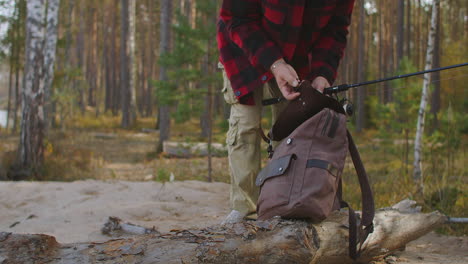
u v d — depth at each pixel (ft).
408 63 26.14
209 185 18.17
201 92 26.30
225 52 9.04
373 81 7.52
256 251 6.31
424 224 8.39
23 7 55.88
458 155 20.75
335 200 7.80
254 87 8.58
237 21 8.45
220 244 6.25
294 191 6.98
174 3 77.46
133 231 10.49
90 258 5.90
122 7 88.69
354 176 20.61
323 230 7.09
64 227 11.46
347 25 9.05
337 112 7.63
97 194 15.89
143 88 132.57
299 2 7.83
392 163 27.53
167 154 42.55
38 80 29.12
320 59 8.68
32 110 28.89
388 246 8.08
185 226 11.38
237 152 9.08
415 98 25.30
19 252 5.88
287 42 8.27
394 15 93.86
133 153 46.19
